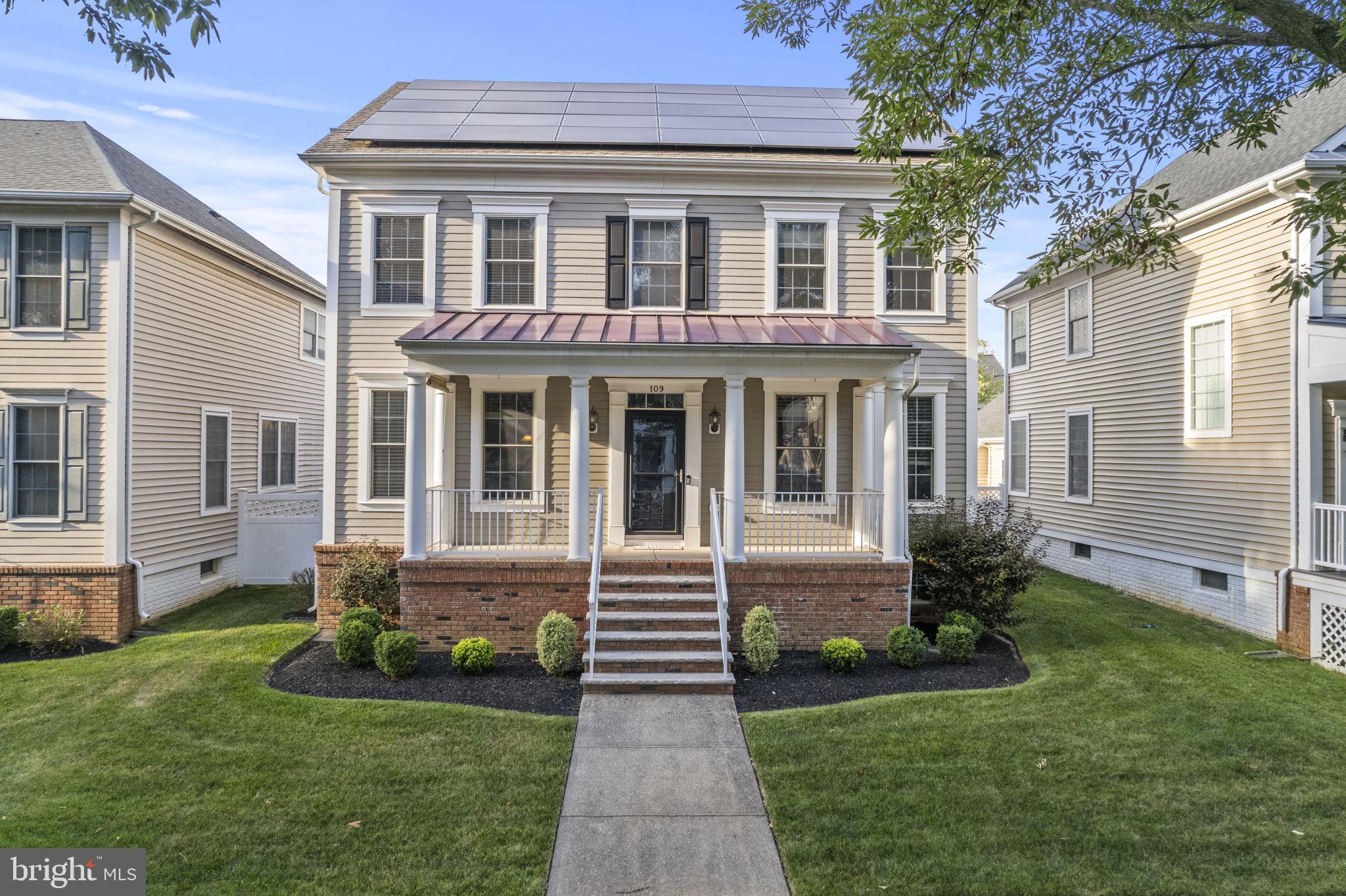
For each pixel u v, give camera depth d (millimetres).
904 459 10789
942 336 12250
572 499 10266
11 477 11430
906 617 10188
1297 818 5824
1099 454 15695
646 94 15266
